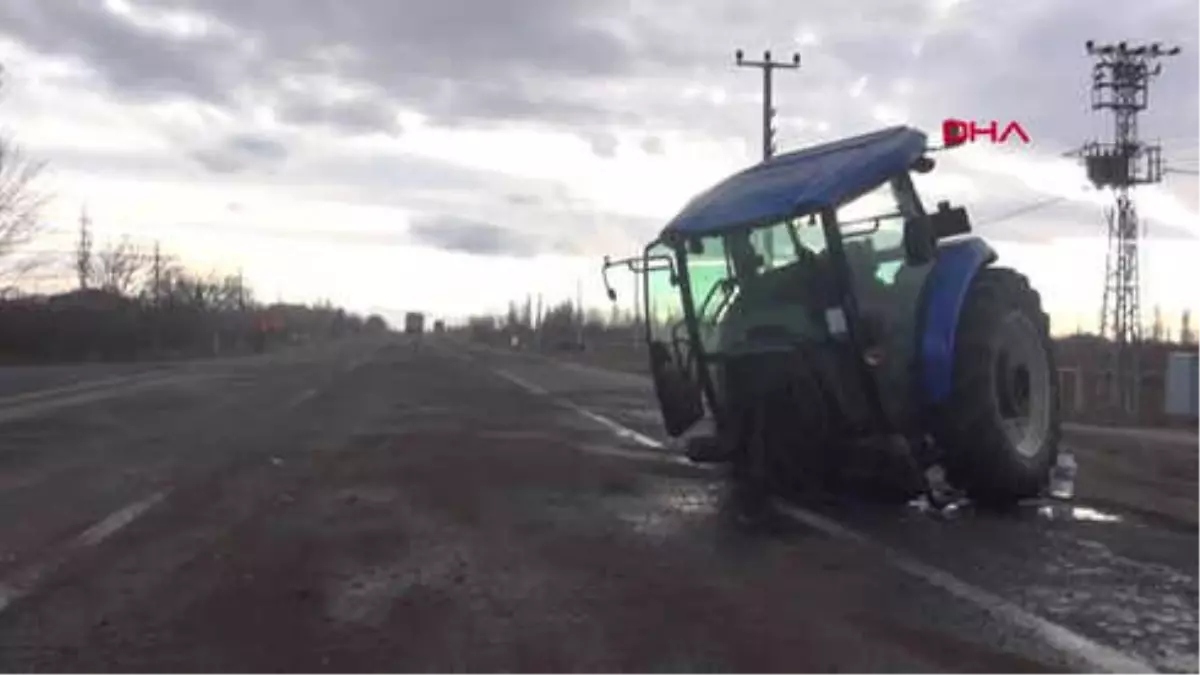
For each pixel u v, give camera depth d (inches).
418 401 989.8
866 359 394.0
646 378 1486.2
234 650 241.4
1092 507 406.3
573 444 625.9
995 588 285.1
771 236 415.8
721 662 229.1
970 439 394.0
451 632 251.6
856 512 397.1
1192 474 509.0
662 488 457.7
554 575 305.0
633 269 471.2
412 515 398.3
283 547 344.8
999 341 402.0
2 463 548.1
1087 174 1534.2
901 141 421.7
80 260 3368.6
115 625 261.1
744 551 332.8
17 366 2028.8
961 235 435.2
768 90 1659.7
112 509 415.2
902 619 258.2
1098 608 265.3
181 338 3063.5
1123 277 1536.7
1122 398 1300.4
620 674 222.5
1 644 247.4
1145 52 1524.4
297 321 5816.9
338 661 232.8
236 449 603.8
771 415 426.0
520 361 2272.4
